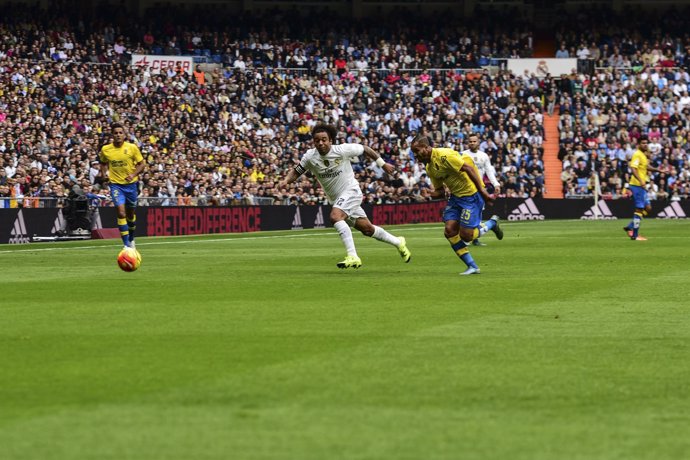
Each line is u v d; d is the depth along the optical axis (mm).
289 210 108062
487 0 166875
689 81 152250
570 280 41250
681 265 49562
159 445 15117
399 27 157500
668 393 18734
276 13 156375
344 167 45281
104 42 137375
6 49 125625
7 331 26625
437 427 16203
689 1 165375
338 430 16000
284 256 58062
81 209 83812
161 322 28359
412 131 140000
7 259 55906
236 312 30609
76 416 16906
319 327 27312
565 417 16875
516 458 14391
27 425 16312
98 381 19828
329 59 149250
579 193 138750
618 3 166250
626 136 142375
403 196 125562
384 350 23453
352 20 157750
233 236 88438
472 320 28688
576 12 166750
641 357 22516
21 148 100188
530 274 44219
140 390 18953
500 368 21156
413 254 58750
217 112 130375
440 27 158250
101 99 121875
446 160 43062
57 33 132125
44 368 21234
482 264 50344
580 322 28266
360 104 141375
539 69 151375
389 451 14750
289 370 20938
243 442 15273
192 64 139000
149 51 142625
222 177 114125
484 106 143875
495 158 139375
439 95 144625
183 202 96438
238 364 21672
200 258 56406
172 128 121875
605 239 77062
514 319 28906
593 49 156875
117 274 44969
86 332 26453
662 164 140375
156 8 149000
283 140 130125
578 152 140875
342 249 65188
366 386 19297
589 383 19625
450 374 20500
